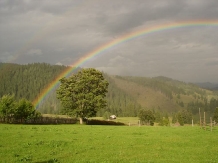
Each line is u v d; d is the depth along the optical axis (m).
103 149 25.45
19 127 50.44
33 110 82.50
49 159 20.69
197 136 36.19
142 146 27.47
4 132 39.38
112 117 178.50
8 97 80.06
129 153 23.52
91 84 85.31
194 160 20.78
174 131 44.09
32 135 35.94
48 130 44.38
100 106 83.75
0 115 77.62
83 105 84.62
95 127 55.59
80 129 48.00
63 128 49.84
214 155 22.89
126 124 92.00
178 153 23.72
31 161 20.09
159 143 29.61
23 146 26.33
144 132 42.25
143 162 19.77
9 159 20.58
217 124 72.31
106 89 87.12
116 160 20.61
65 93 85.06
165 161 20.38
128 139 32.88
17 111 78.62
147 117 131.25
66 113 85.81
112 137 34.84
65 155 22.42
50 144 27.50
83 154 22.89
